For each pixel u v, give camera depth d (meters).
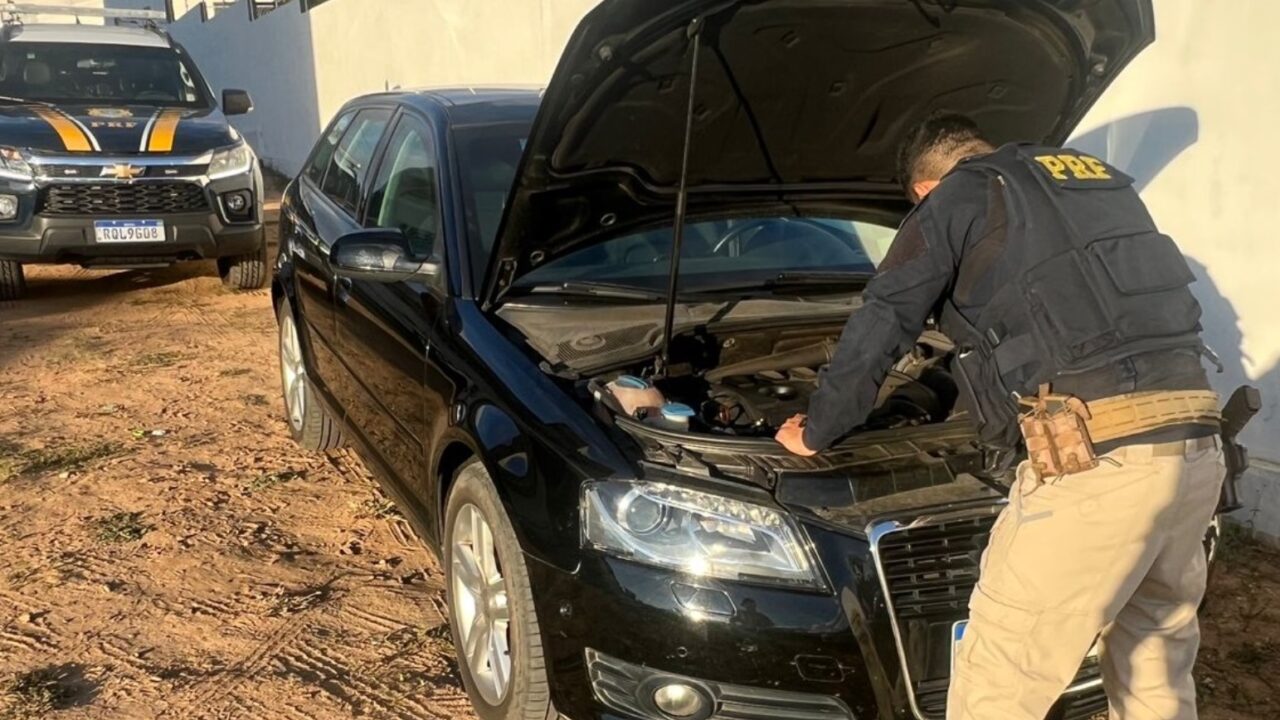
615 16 2.55
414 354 3.51
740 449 2.57
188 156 8.11
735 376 3.26
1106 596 2.28
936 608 2.48
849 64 3.05
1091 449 2.19
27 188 7.61
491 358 3.09
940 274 2.28
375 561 4.10
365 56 13.64
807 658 2.40
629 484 2.54
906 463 2.60
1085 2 2.99
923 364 3.38
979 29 3.00
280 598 3.79
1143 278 2.25
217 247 8.30
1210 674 3.45
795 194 3.70
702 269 3.77
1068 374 2.22
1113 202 2.32
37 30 9.34
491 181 3.77
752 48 2.87
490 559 2.97
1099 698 2.76
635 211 3.47
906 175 2.64
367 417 4.08
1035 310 2.23
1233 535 4.36
